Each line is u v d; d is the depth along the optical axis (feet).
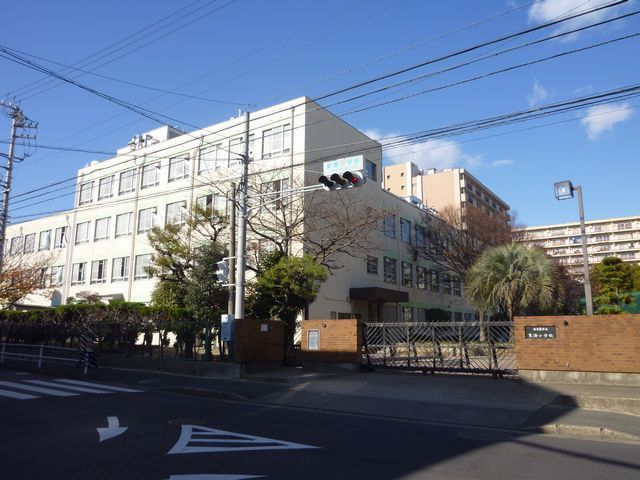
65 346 79.51
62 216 144.25
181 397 45.14
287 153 97.14
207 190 97.66
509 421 33.32
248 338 58.03
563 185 58.29
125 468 21.12
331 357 58.08
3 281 118.01
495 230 131.44
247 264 78.23
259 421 33.19
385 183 240.12
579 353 45.65
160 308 80.43
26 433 28.25
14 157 113.09
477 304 69.36
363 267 114.83
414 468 21.58
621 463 22.86
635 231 352.69
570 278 131.64
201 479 19.58
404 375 53.83
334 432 29.66
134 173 127.03
